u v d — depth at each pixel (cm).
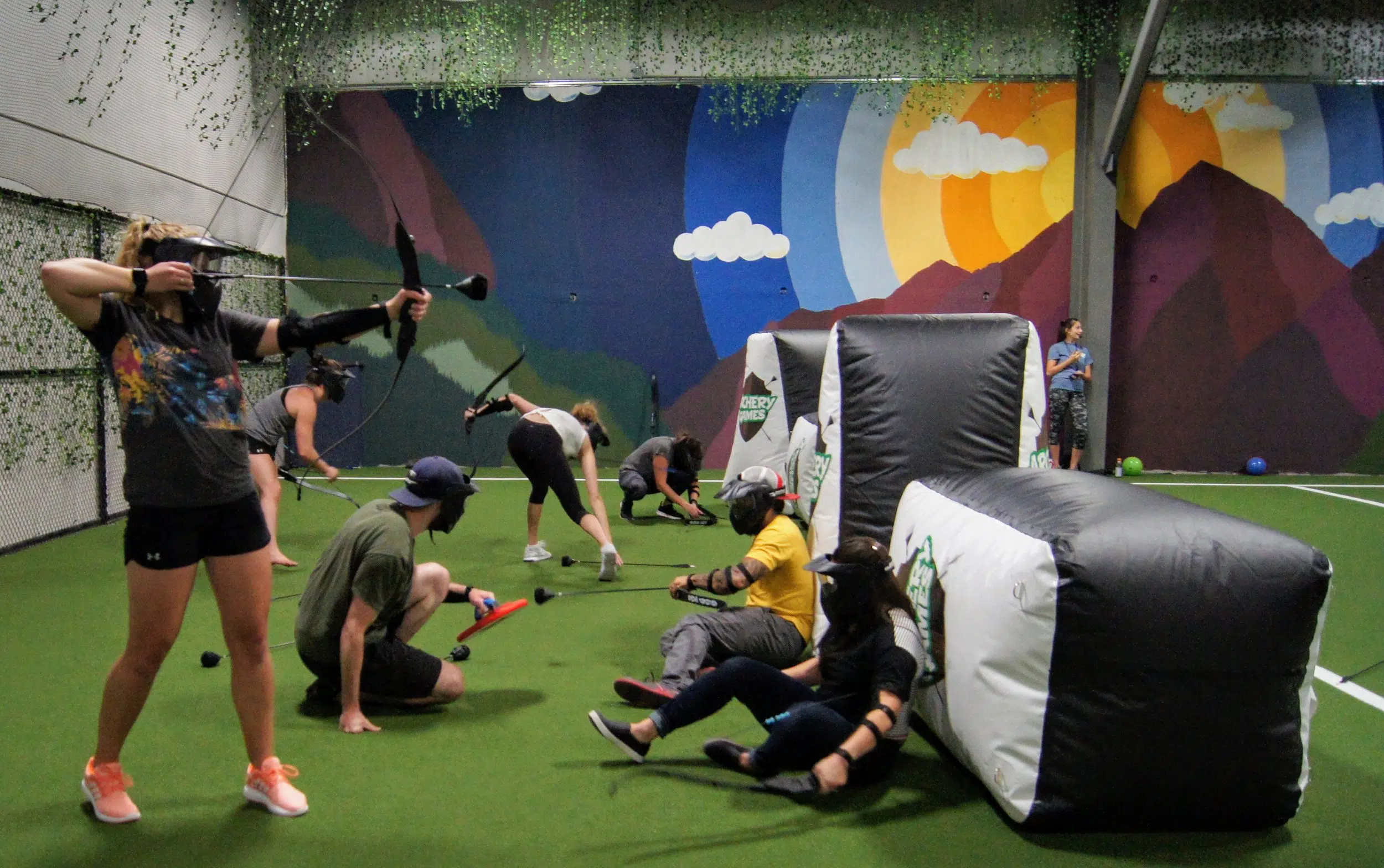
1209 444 1063
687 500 759
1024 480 329
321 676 363
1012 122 1034
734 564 611
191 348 252
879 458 401
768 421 772
